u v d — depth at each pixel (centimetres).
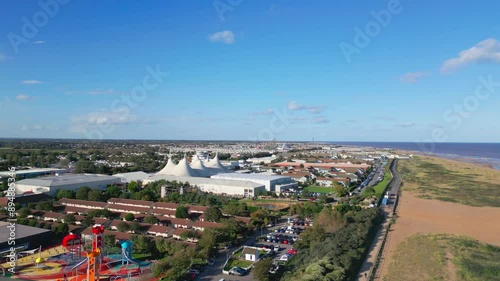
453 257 6356
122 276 5519
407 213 10206
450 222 9206
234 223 7588
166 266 5484
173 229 7538
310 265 5372
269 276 5419
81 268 5738
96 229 5025
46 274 5591
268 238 7562
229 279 5472
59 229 7356
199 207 9431
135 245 6562
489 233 8200
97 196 10575
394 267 5975
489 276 5531
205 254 6100
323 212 8519
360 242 6712
